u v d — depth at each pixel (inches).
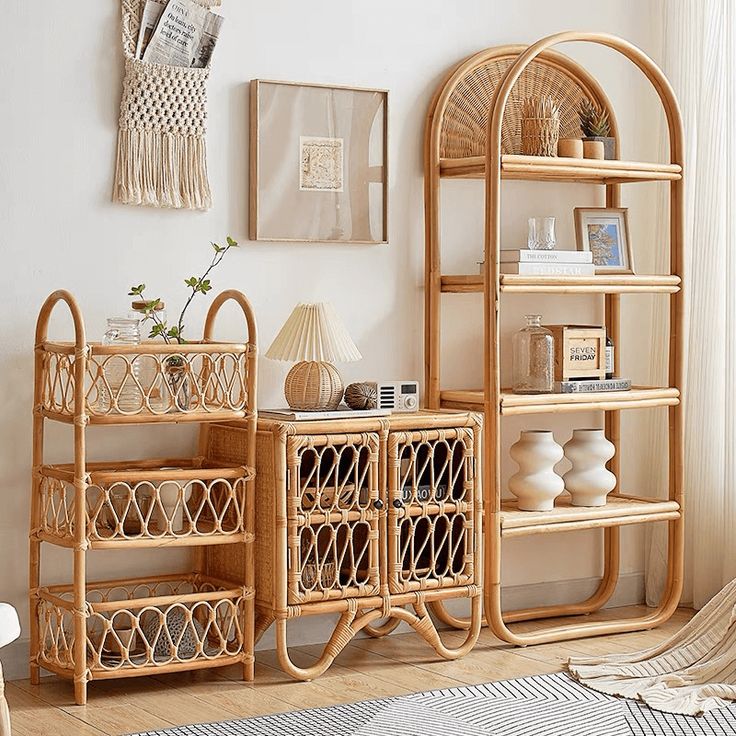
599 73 175.8
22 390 138.3
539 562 173.0
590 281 156.4
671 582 165.8
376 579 140.5
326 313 144.3
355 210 157.5
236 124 149.7
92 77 140.8
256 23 150.5
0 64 136.0
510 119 167.6
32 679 135.5
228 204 149.6
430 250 161.0
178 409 131.7
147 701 129.4
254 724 120.7
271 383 152.6
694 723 123.1
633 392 160.6
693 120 173.3
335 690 133.6
